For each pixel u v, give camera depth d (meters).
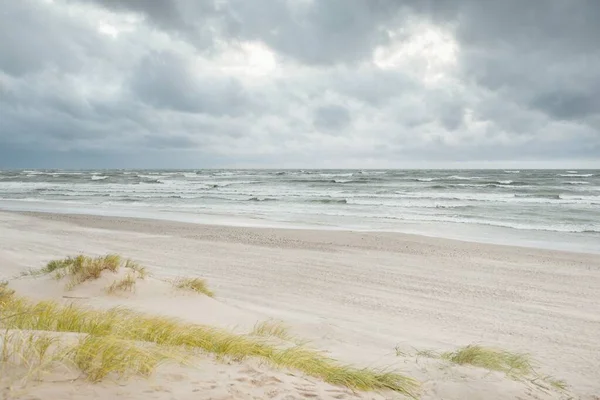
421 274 14.78
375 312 10.20
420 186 62.56
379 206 38.22
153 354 3.53
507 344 8.12
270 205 39.19
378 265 16.09
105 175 110.31
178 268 14.60
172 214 32.50
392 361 5.87
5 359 2.80
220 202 41.81
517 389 5.00
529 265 16.48
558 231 24.81
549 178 85.50
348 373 4.55
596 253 18.81
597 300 12.00
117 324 4.72
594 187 59.78
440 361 5.80
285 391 3.54
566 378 6.22
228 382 3.40
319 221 28.94
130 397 2.70
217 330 5.65
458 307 10.98
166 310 8.21
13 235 19.72
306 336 7.45
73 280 9.32
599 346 8.29
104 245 18.72
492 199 43.91
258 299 10.91
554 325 9.66
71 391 2.61
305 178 90.38
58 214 31.17
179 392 2.95
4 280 10.30
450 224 27.58
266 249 18.86
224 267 15.05
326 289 12.43
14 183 75.12
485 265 16.39
